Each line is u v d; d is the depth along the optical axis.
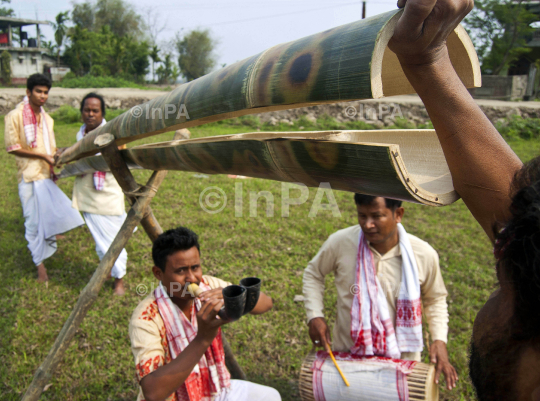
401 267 2.31
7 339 3.35
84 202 4.11
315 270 2.53
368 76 0.66
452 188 0.82
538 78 23.84
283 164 0.95
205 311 1.69
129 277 4.29
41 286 4.15
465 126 0.73
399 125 7.99
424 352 3.21
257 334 3.38
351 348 2.32
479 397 0.66
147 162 1.79
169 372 1.71
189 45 48.28
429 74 0.71
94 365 3.09
